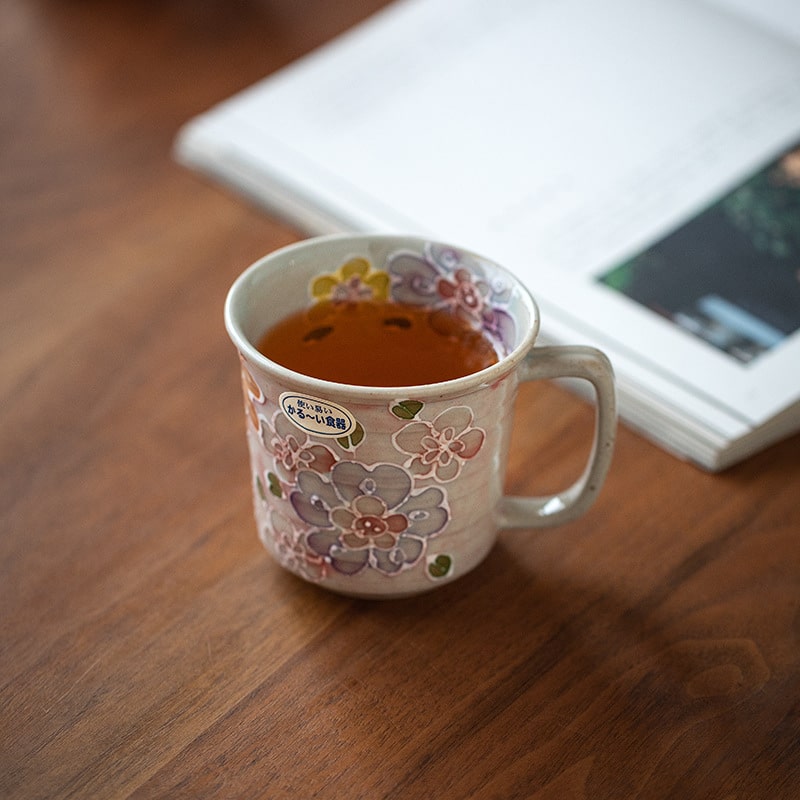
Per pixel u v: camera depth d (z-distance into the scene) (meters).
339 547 0.48
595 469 0.50
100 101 0.75
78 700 0.48
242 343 0.46
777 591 0.52
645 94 0.70
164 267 0.65
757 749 0.47
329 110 0.70
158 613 0.50
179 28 0.81
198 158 0.69
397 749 0.46
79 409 0.58
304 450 0.46
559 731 0.47
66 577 0.51
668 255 0.62
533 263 0.61
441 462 0.46
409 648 0.49
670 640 0.50
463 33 0.75
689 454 0.56
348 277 0.51
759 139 0.67
